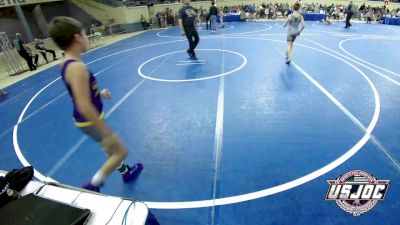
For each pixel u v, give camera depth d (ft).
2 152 15.70
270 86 23.06
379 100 19.44
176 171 12.92
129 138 16.11
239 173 12.48
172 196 11.34
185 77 26.86
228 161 13.41
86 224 6.40
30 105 23.08
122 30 67.77
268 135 15.52
